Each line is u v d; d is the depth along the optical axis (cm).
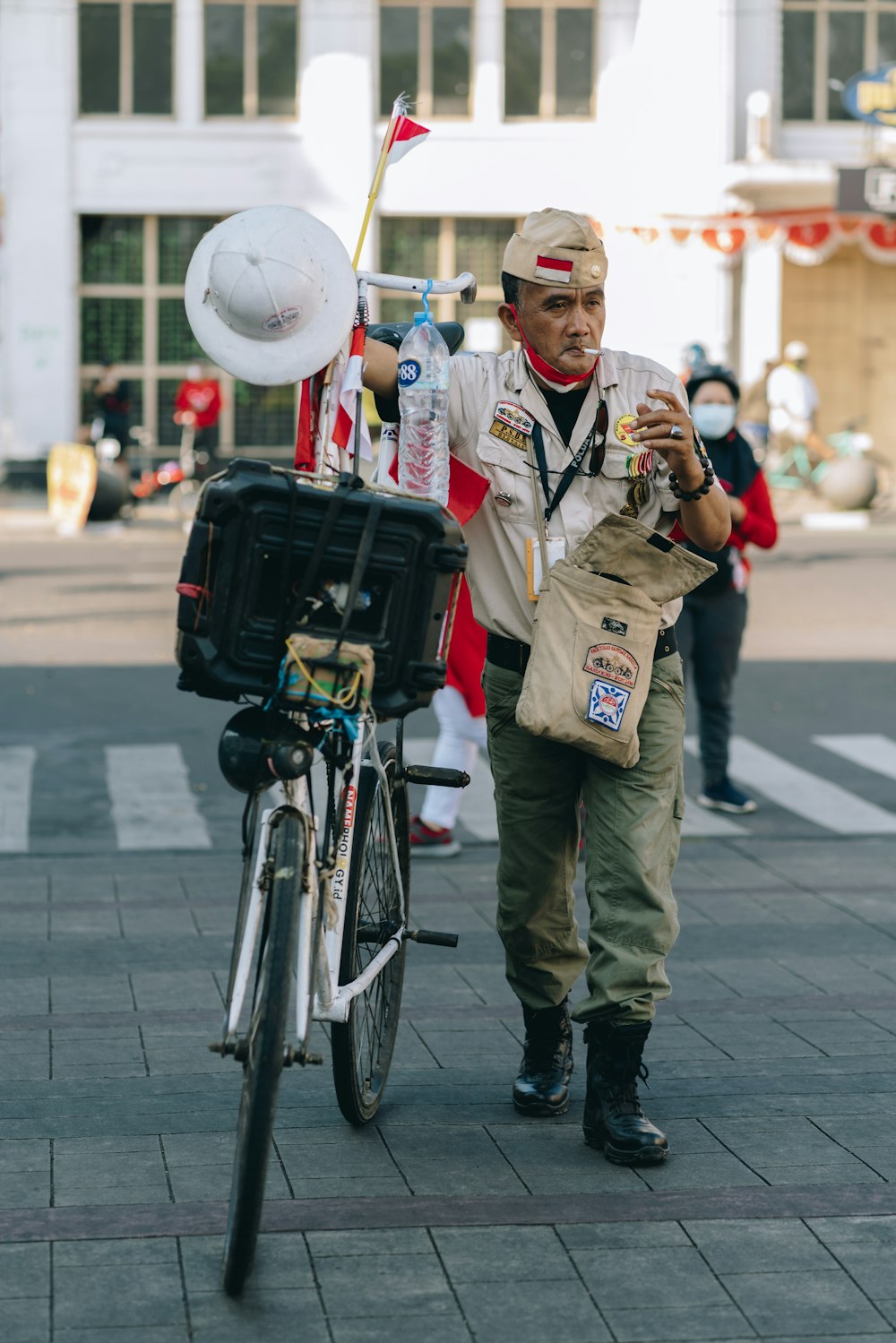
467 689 1030
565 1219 539
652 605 584
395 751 629
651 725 598
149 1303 480
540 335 583
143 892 988
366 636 516
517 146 3919
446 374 568
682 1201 554
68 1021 742
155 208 3919
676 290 3909
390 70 3919
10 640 1966
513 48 3919
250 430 3941
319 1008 554
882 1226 535
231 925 916
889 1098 654
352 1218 538
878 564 2739
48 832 1148
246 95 3909
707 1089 664
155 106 3909
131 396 3981
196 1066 684
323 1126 622
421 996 789
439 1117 634
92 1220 533
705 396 1135
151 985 801
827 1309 481
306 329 548
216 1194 555
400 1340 462
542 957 638
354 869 575
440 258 3962
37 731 1487
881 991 803
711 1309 481
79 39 3881
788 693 1698
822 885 1023
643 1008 590
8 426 3928
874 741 1488
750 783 1330
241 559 511
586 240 577
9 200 3894
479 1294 489
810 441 3678
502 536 602
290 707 516
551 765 616
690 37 3859
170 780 1310
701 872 1059
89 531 3244
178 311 3969
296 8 3884
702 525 588
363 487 523
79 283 3950
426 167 3919
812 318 4181
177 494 3491
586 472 593
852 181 3441
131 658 1861
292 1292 488
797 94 3988
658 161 3897
